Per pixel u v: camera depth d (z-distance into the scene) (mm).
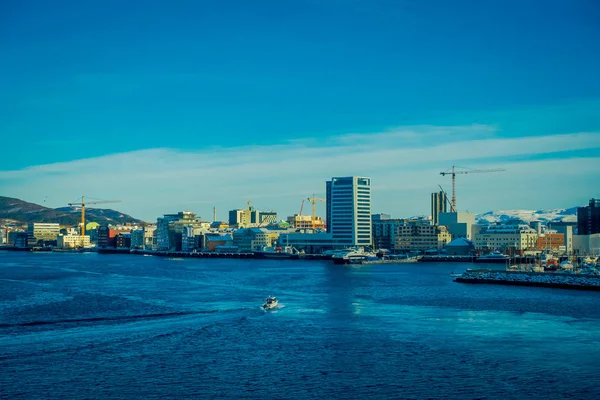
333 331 159125
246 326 165625
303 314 185750
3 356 132250
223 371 123125
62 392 111062
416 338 150375
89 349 138375
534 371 123125
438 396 109875
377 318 178000
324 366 126562
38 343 143625
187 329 160875
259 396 109875
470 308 197500
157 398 108875
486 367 125688
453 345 143125
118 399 108250
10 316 180500
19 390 111875
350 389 113188
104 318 177625
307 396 109812
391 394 110812
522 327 163000
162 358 131750
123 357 132250
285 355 134750
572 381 117312
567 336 151750
